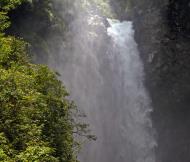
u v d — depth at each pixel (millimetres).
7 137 16266
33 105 18188
